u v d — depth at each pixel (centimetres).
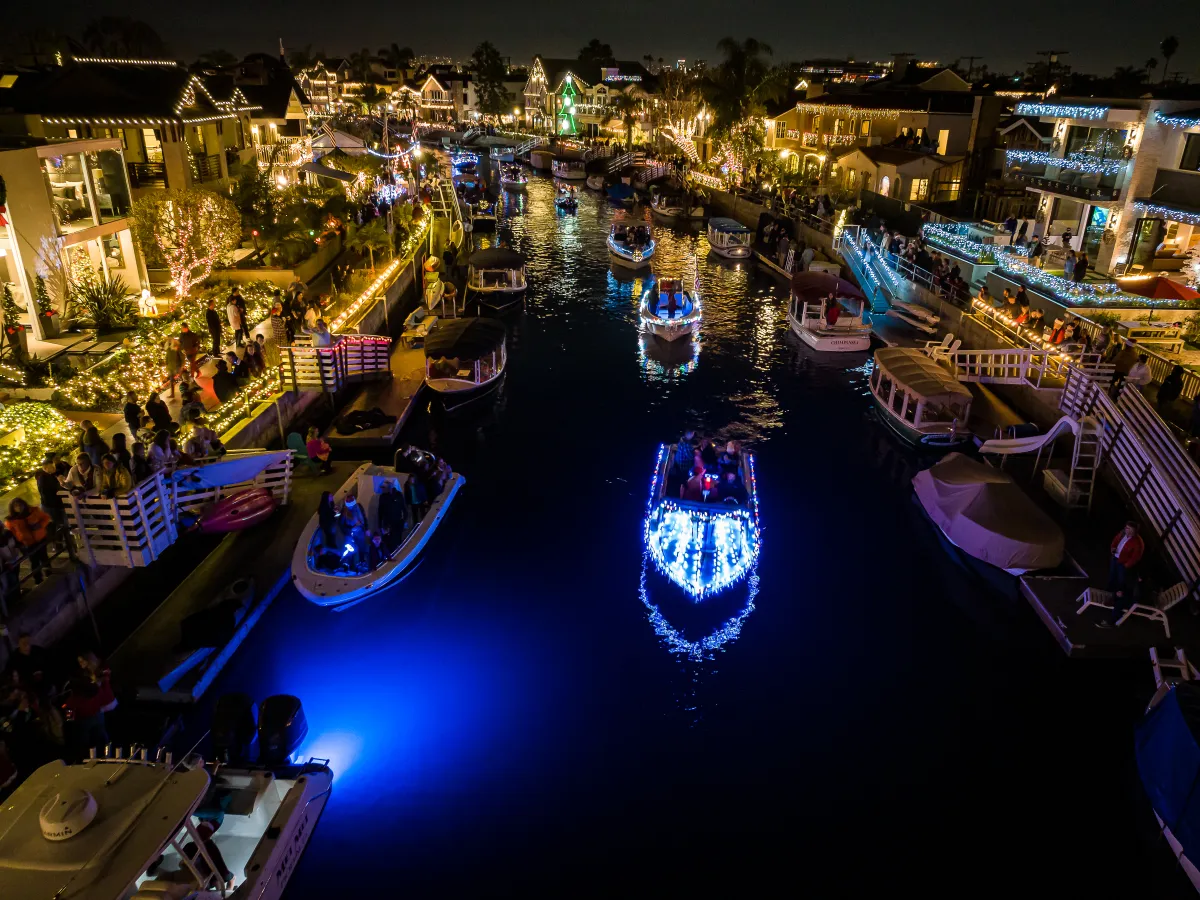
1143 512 1897
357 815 1224
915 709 1455
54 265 2336
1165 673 1438
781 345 3353
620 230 4922
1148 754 1224
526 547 1900
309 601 1591
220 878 982
